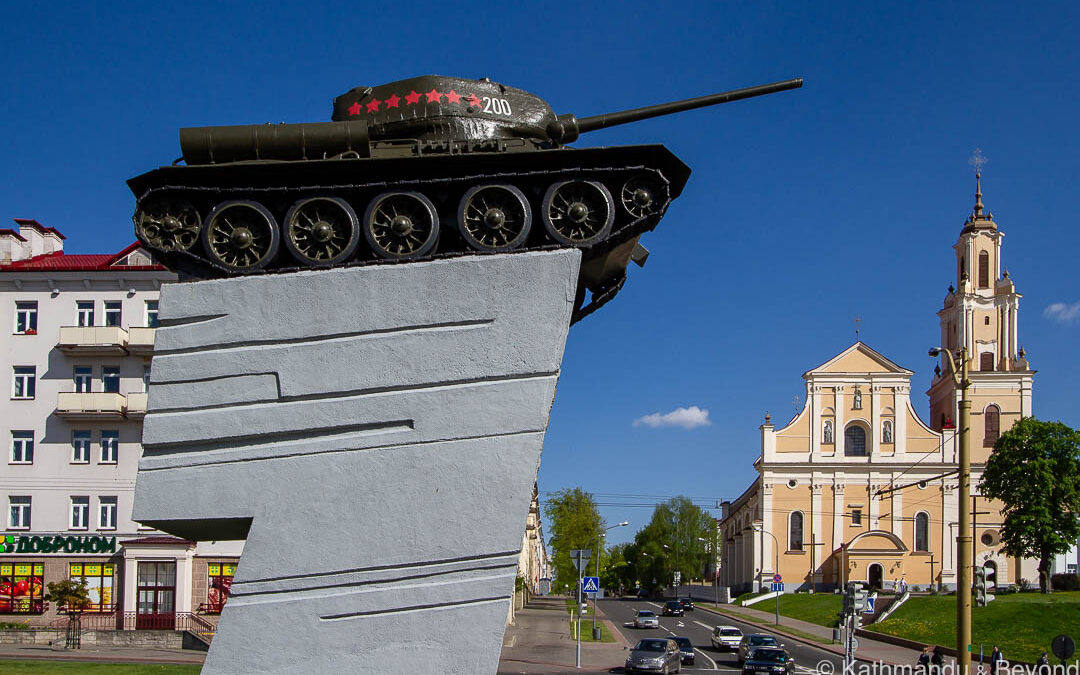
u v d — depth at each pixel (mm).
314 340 14859
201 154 15172
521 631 55188
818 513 81188
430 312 14820
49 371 40969
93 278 41219
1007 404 78750
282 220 15445
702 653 46312
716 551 109000
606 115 17453
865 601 58656
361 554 14305
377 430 14656
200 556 40094
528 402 14625
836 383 82312
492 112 16531
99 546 40031
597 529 73562
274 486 14523
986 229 81375
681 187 16047
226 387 14828
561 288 14859
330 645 14156
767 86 17703
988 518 78250
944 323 84438
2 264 44188
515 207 15102
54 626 38938
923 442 81000
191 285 15016
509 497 14375
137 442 40594
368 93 16609
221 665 14133
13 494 40406
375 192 15336
